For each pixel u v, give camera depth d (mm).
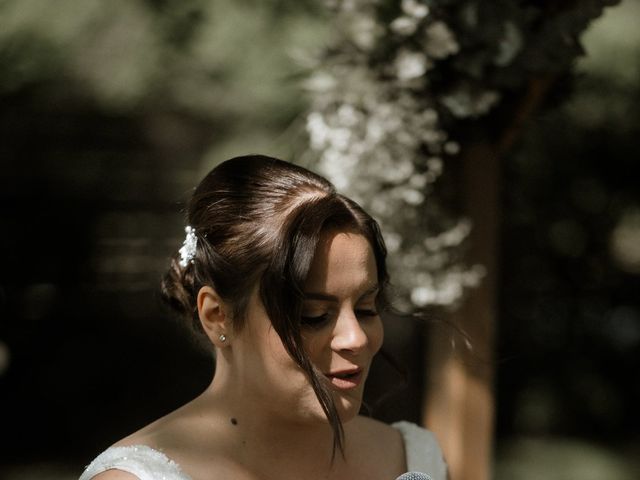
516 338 8156
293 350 1325
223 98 5281
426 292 2693
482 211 2730
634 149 7004
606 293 8188
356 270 1360
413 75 2537
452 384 2777
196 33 5012
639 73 5754
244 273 1386
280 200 1402
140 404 7980
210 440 1463
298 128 3898
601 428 8078
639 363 8289
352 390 1385
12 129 6656
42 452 7367
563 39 2479
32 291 7523
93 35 5082
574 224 7730
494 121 2693
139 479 1352
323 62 2721
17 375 7723
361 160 2654
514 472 7102
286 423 1469
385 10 2701
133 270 7559
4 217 7227
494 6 2467
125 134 6879
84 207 7340
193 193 1586
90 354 7953
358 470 1620
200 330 1561
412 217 2693
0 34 5023
